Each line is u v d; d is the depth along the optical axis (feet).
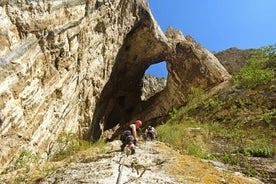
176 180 17.57
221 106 60.75
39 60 39.01
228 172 21.31
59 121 49.62
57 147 45.16
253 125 46.44
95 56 65.51
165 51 99.60
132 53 96.68
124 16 78.33
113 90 100.12
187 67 95.04
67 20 46.24
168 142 35.76
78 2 49.34
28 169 22.72
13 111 32.86
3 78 30.19
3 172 29.96
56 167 22.94
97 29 63.36
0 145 30.78
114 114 112.98
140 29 90.68
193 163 22.09
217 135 43.98
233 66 109.29
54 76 44.78
